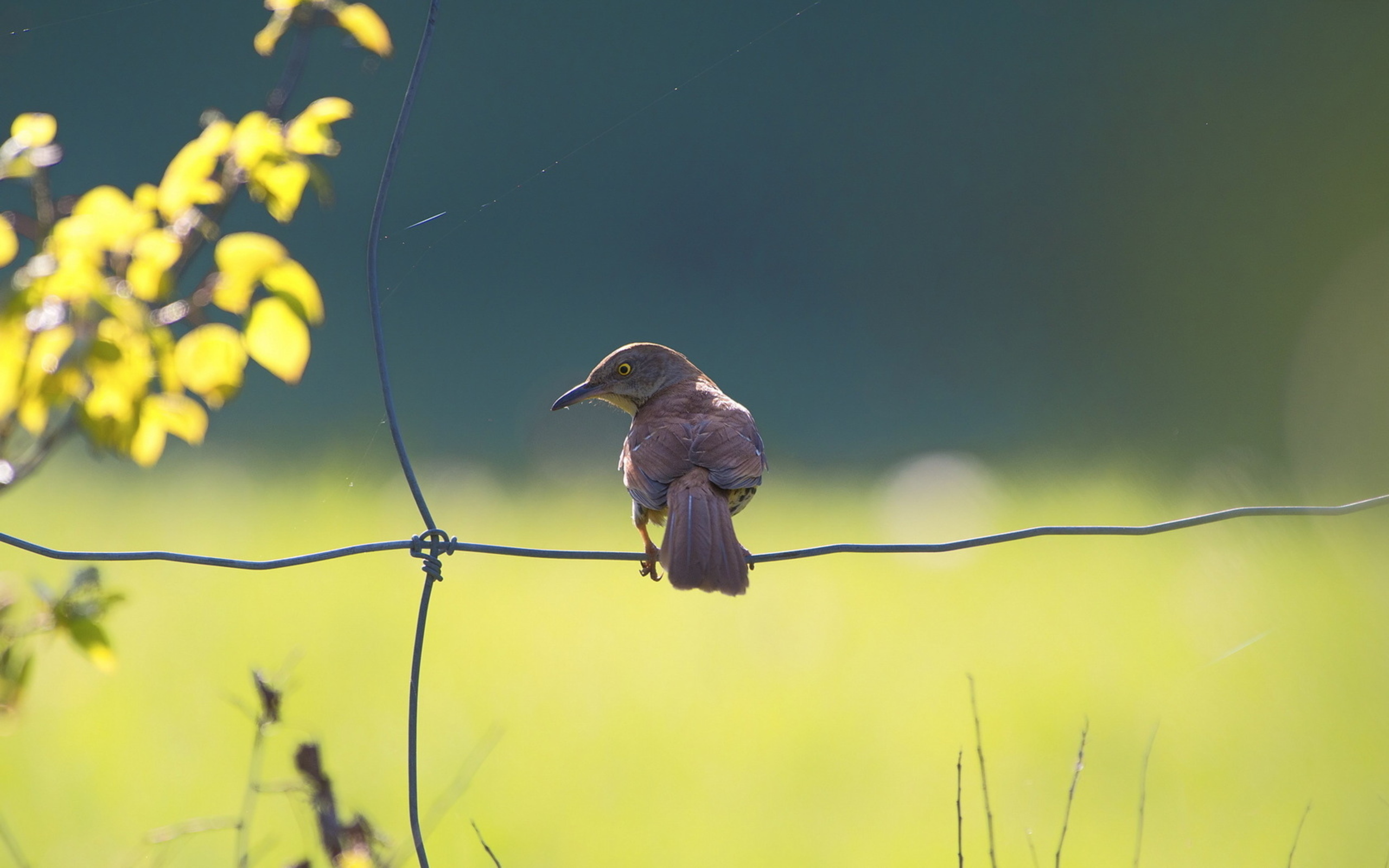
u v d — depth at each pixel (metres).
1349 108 27.20
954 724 10.13
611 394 8.23
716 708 10.33
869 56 28.22
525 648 11.23
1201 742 9.72
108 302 4.09
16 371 4.14
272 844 8.09
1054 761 9.61
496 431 20.45
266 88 25.14
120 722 9.53
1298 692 10.22
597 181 27.64
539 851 8.53
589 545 14.01
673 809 9.01
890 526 15.16
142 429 4.49
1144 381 23.94
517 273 27.47
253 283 4.40
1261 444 18.06
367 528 14.17
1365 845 8.48
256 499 15.32
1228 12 27.75
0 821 8.17
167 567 12.52
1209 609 11.53
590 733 9.91
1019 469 17.67
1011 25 28.56
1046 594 12.34
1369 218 26.64
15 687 4.66
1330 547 12.43
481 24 26.56
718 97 27.91
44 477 15.41
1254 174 27.64
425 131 27.17
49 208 4.32
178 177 4.57
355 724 9.80
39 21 22.80
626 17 27.17
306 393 22.11
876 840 8.69
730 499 7.30
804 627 11.84
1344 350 24.22
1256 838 8.58
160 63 25.05
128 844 8.11
